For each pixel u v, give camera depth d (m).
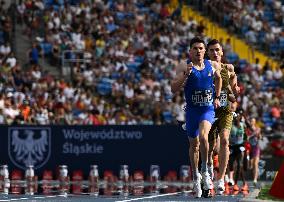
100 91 70.56
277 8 92.62
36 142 55.78
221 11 89.81
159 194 38.88
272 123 72.25
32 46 72.31
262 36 89.44
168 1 87.00
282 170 28.02
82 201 32.09
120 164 55.81
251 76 80.44
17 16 77.12
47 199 33.94
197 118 31.42
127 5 84.19
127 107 68.06
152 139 55.75
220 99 34.03
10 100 60.59
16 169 55.66
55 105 63.09
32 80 67.00
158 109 66.81
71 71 72.38
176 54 79.62
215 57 34.19
